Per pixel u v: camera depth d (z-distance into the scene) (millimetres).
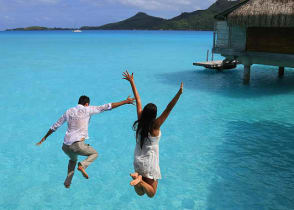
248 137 11055
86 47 58656
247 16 17500
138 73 25969
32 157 9750
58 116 14047
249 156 9445
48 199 7324
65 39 102312
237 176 8219
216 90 18938
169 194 7449
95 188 7852
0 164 9211
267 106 15133
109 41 84750
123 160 9492
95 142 10961
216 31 20438
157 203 7098
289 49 17234
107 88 20078
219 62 26812
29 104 16078
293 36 16922
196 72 26297
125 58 37844
